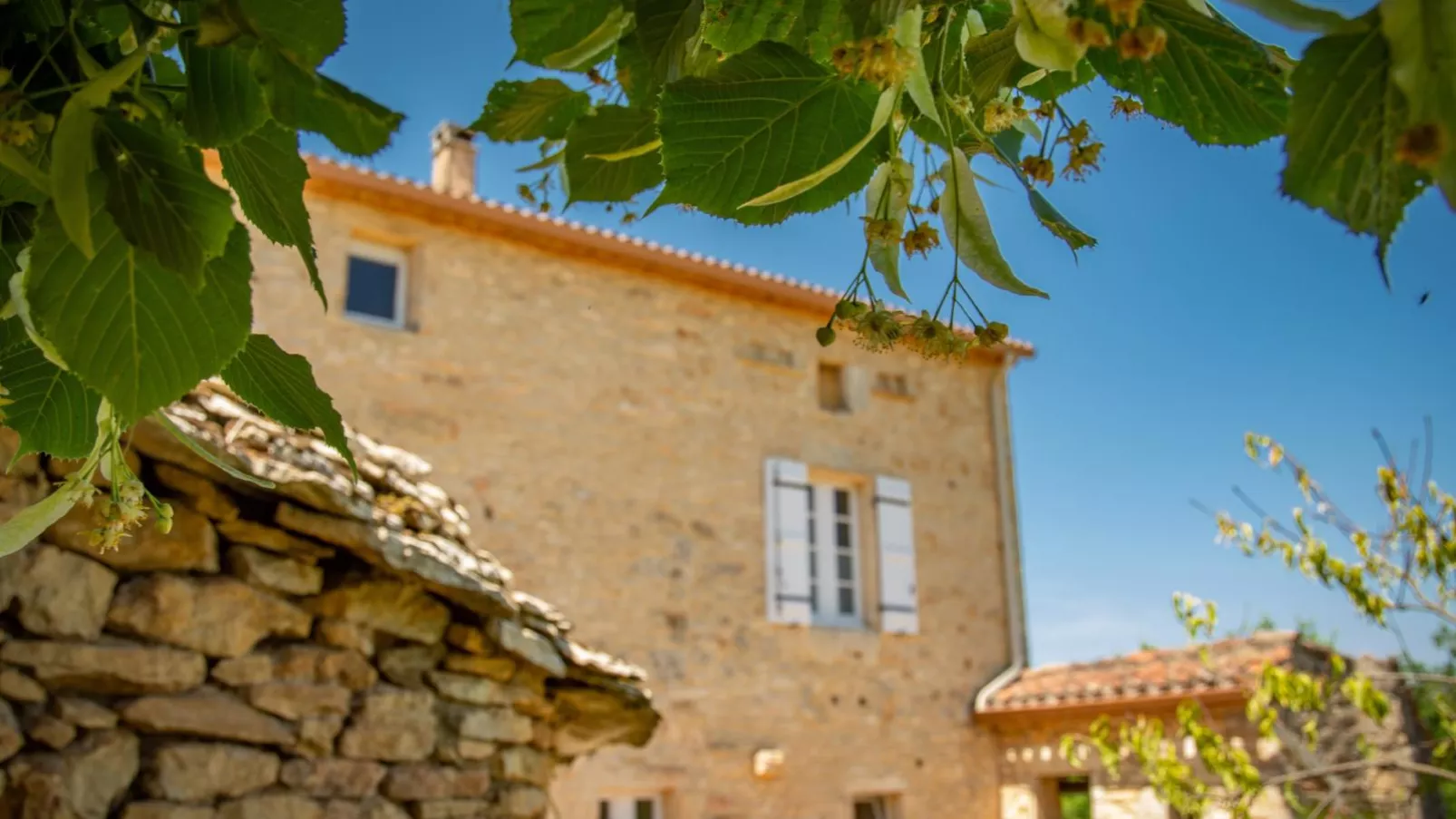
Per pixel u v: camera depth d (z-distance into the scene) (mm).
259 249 7824
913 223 1126
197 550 3287
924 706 10242
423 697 3795
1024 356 11594
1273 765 7984
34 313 841
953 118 1163
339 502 3457
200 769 3203
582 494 8766
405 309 8445
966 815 10203
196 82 919
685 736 8805
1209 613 5828
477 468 8336
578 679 4332
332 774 3500
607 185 1385
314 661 3516
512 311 8766
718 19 1081
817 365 10414
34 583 2973
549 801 4402
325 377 7848
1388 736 7672
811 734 9484
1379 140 704
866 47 907
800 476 9883
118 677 3078
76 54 904
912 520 10641
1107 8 857
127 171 839
